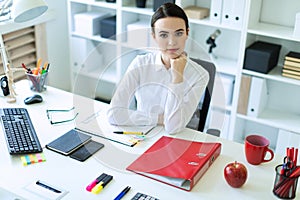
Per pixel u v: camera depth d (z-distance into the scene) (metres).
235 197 1.44
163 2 2.77
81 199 1.39
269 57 2.55
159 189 1.46
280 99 2.89
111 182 1.49
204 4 2.87
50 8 3.23
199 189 1.47
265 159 1.67
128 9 2.93
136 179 1.51
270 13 2.70
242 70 2.66
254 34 2.71
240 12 2.53
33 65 3.23
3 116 1.89
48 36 3.29
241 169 1.46
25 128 1.81
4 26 2.80
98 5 3.05
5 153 1.64
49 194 1.41
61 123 1.89
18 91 2.21
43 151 1.66
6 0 2.89
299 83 2.52
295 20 2.43
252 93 2.70
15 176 1.50
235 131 2.89
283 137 2.72
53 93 2.20
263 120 2.74
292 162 1.43
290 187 1.42
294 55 2.55
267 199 1.43
